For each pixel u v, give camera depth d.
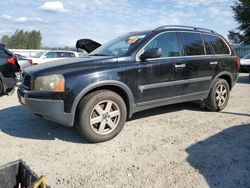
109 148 4.04
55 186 3.02
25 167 2.36
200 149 4.00
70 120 4.01
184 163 3.56
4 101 7.46
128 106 4.58
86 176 3.24
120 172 3.33
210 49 5.80
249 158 3.71
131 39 4.97
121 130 4.70
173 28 5.25
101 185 3.04
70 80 3.95
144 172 3.32
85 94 4.12
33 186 2.02
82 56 5.13
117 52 4.79
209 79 5.71
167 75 4.89
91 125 4.11
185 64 5.16
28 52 24.14
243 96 8.16
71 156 3.77
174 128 4.94
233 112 6.09
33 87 4.08
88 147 4.07
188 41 5.39
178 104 6.70
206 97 5.82
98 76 4.10
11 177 2.41
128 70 4.39
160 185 3.04
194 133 4.68
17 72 8.60
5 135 4.57
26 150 3.96
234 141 4.31
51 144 4.19
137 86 4.53
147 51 4.47
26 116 5.72
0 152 3.88
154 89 4.77
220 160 3.64
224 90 6.13
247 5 35.31
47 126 5.02
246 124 5.19
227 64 6.07
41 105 3.98
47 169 3.40
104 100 4.18
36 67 4.43
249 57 18.25
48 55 17.78
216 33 6.18
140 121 5.34
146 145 4.15
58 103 3.92
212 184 3.06
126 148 4.04
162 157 3.74
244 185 3.06
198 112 6.04
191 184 3.06
